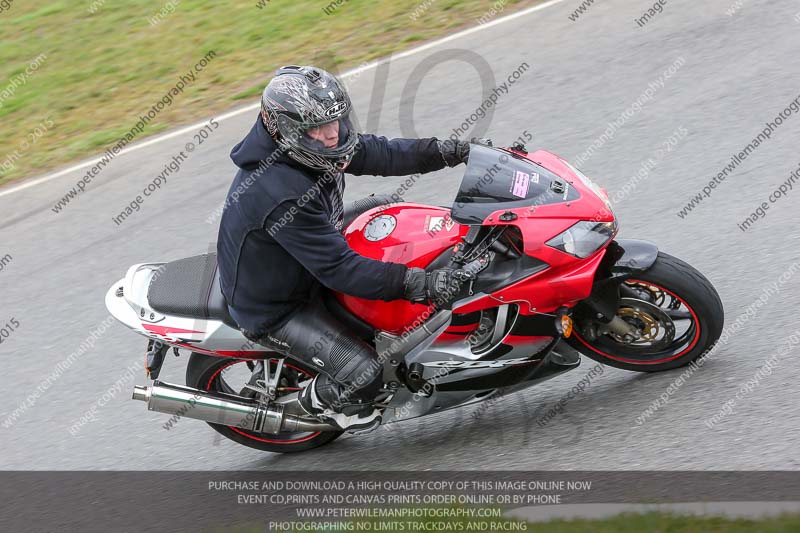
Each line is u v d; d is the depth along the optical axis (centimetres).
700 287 1074
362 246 1067
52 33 2995
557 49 2159
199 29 2814
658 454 1034
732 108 1777
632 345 1152
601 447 1070
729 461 998
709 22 2111
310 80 962
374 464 1162
